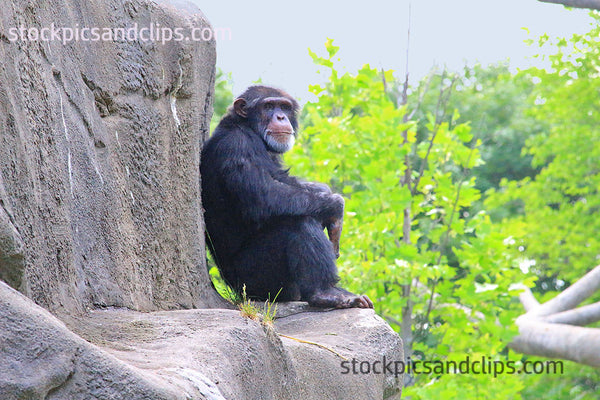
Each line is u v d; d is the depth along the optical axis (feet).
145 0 49.39
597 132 167.84
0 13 33.45
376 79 102.22
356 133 93.04
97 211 41.86
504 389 88.69
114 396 24.59
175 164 51.26
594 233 166.91
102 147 43.62
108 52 45.57
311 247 54.95
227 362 32.24
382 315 89.45
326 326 51.24
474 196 91.09
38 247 34.63
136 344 32.55
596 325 156.76
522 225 91.97
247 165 56.34
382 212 89.15
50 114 37.73
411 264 86.53
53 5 40.14
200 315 37.96
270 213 55.42
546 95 179.93
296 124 66.39
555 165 170.71
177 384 26.84
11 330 24.34
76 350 24.86
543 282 189.78
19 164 33.22
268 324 37.70
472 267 88.63
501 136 196.24
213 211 58.13
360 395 45.78
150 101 48.67
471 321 94.48
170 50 51.03
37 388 23.53
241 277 57.88
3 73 32.81
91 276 40.37
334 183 97.91
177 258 50.57
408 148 88.89
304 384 41.09
